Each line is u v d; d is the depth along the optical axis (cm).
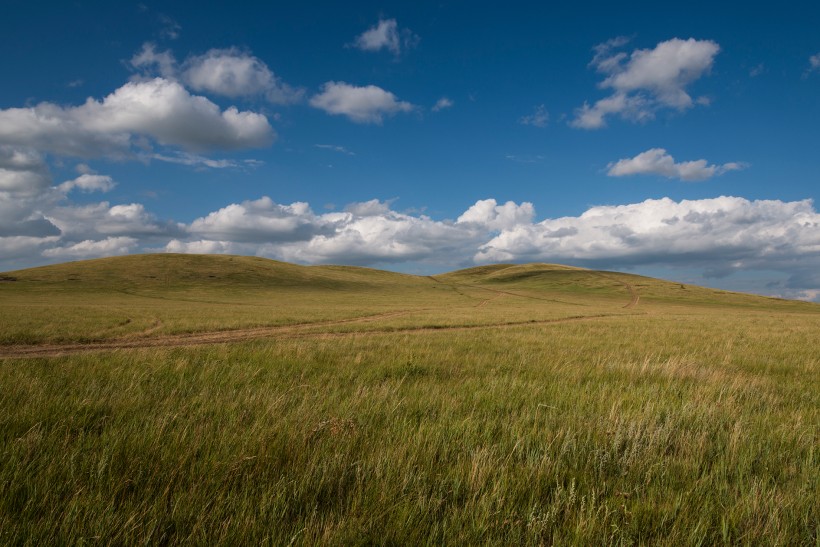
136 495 311
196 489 313
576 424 495
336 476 344
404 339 1742
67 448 382
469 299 8869
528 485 340
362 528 272
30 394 579
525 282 14138
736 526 297
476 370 946
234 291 8944
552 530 285
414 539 268
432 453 393
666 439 448
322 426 450
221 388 689
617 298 10025
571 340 1758
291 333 2464
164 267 10656
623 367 966
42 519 269
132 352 1152
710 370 955
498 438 456
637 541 281
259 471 348
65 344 1834
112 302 5994
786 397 725
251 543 259
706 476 368
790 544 282
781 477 379
